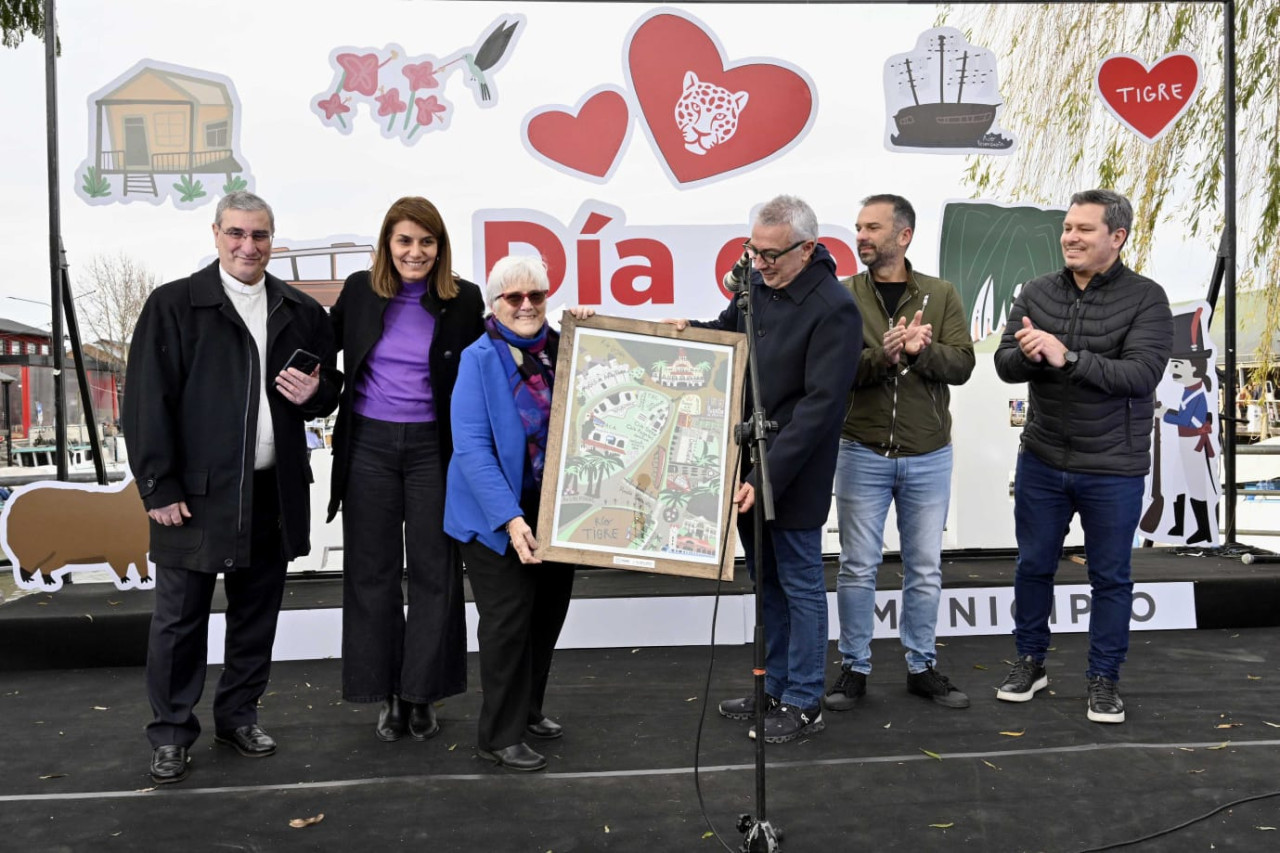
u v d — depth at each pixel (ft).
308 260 14.34
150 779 9.48
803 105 14.78
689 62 14.57
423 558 10.37
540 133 14.53
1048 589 11.47
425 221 9.98
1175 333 15.46
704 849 8.04
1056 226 15.21
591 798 9.00
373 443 10.32
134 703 11.60
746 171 14.80
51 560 13.70
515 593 9.61
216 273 9.65
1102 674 10.85
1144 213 15.76
